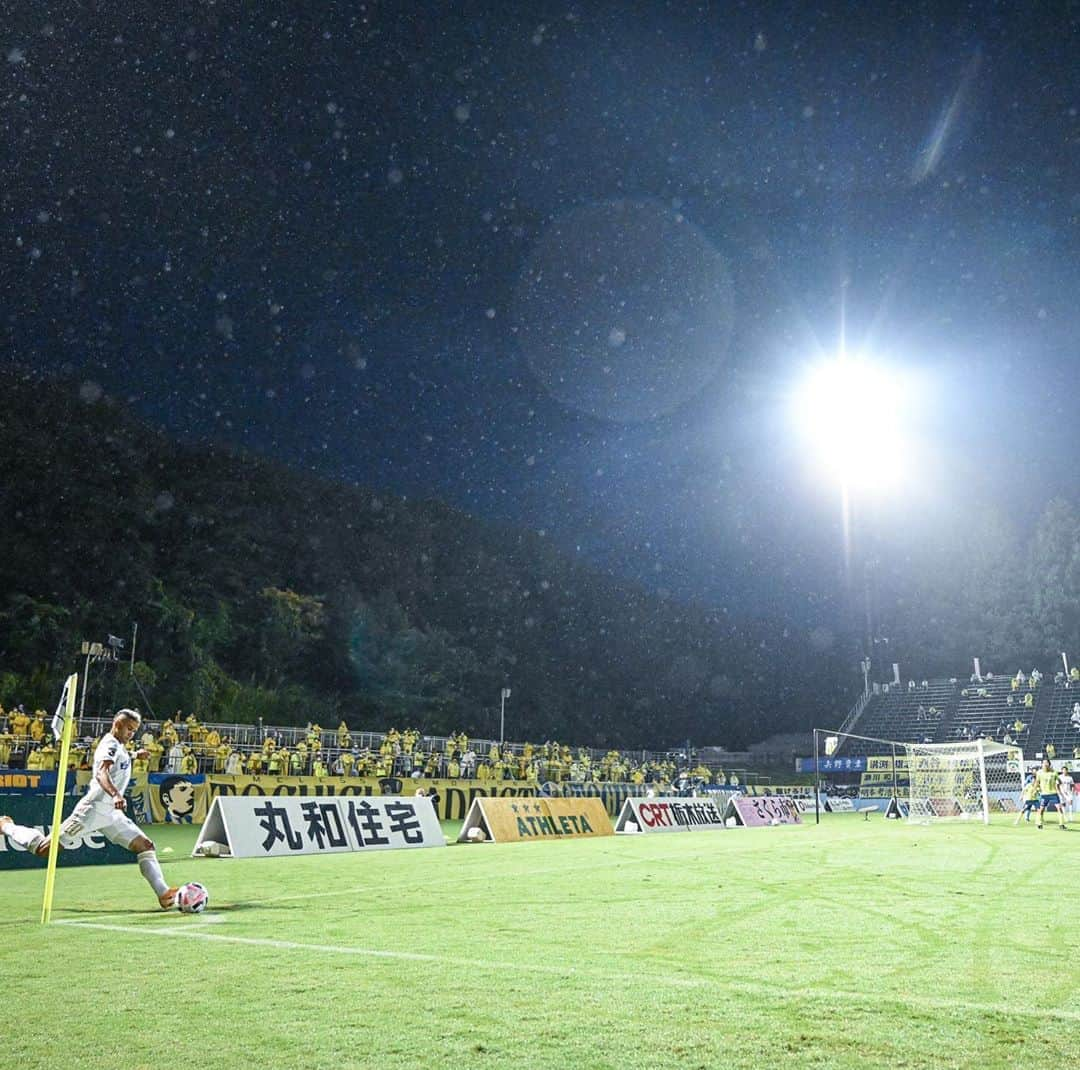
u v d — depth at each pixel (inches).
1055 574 3218.5
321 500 2810.0
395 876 509.7
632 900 399.2
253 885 461.7
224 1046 173.9
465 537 3176.7
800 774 2578.7
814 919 340.2
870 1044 173.2
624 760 2156.7
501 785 1510.8
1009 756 2005.4
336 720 2197.3
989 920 337.7
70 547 1925.4
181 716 1825.8
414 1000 208.4
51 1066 163.2
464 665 2645.2
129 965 248.7
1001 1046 171.8
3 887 439.5
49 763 1112.8
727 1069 159.0
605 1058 165.3
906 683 3132.4
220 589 2234.3
